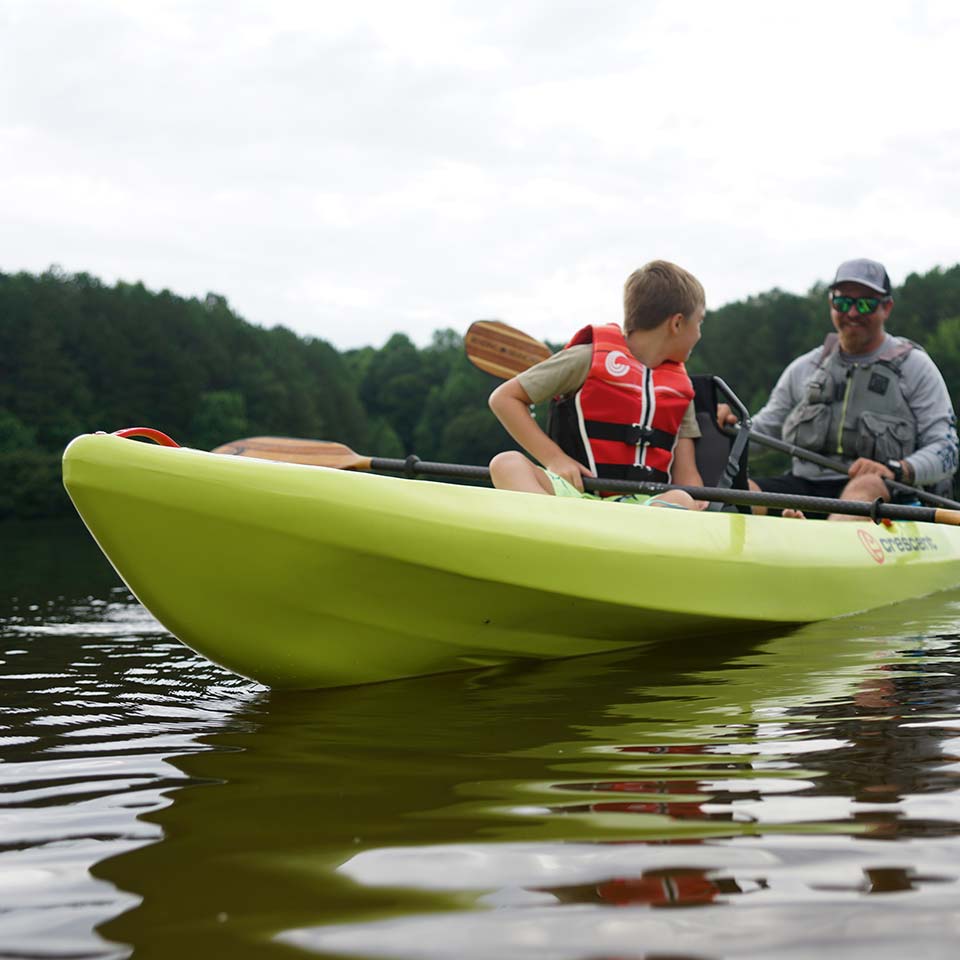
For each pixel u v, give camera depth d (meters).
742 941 0.90
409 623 2.19
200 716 1.94
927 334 51.81
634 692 2.07
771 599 2.93
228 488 1.91
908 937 0.90
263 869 1.10
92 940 0.93
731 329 59.25
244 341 65.38
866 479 4.01
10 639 3.10
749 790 1.35
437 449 75.25
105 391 55.94
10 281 56.34
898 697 1.97
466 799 1.34
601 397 3.00
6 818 1.29
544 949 0.89
